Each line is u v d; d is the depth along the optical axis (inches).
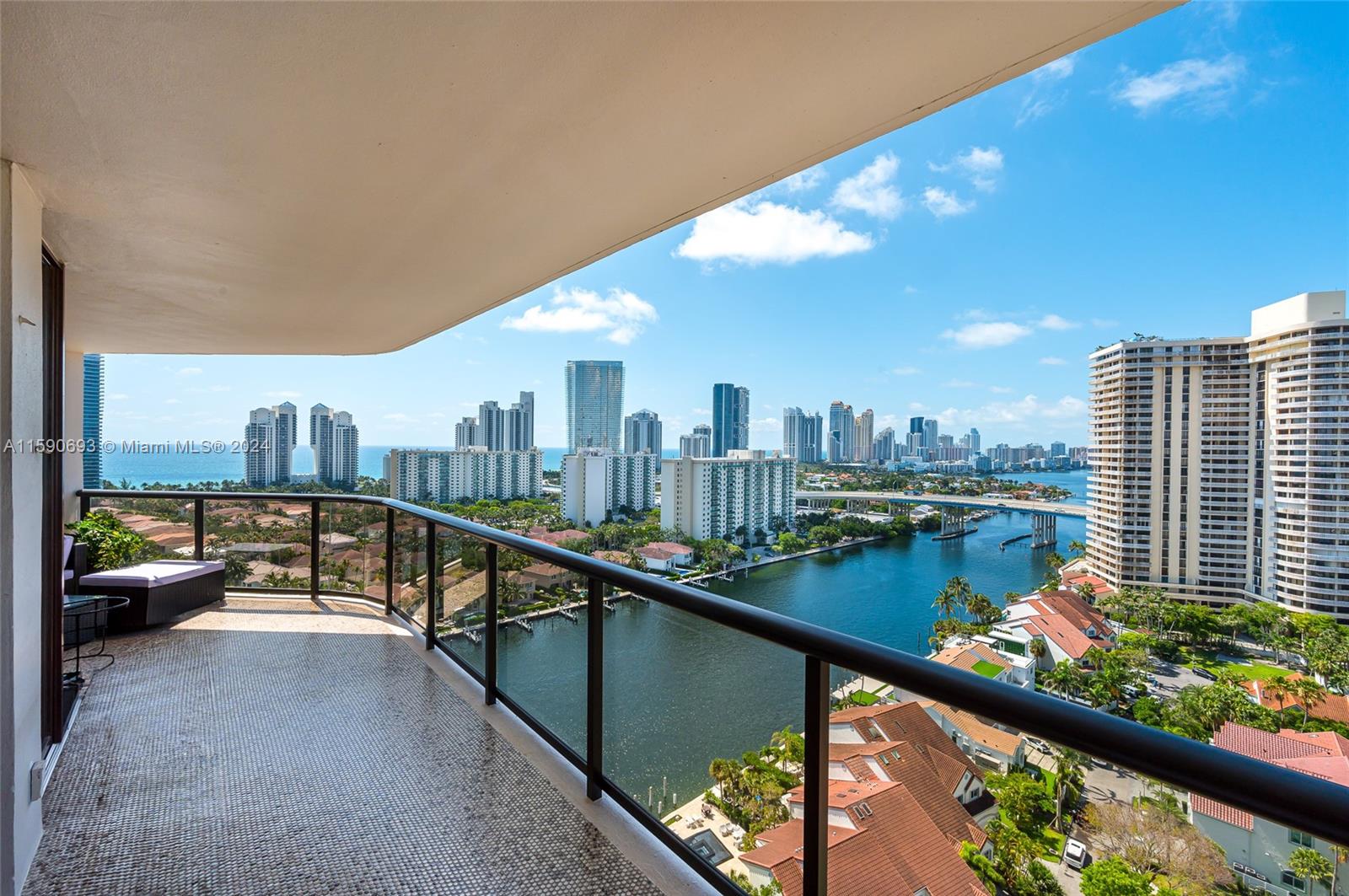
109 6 46.3
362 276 124.3
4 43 50.3
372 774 93.5
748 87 62.3
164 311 151.4
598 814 82.7
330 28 50.6
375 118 66.1
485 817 82.4
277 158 74.2
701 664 65.7
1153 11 50.0
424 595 161.0
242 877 70.2
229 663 141.3
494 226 99.7
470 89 61.4
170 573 171.9
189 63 54.7
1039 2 48.8
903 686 43.1
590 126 69.2
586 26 51.8
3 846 62.5
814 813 52.1
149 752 100.0
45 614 98.3
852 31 52.9
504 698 117.8
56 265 106.4
